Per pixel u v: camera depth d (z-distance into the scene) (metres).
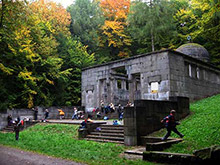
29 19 26.36
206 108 18.92
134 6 41.19
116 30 50.25
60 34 42.38
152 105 15.09
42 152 11.56
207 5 34.00
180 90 25.70
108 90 31.66
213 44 42.94
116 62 30.88
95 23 51.12
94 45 50.00
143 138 13.49
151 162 9.24
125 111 14.12
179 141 11.89
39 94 32.91
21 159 9.89
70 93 39.66
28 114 29.39
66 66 41.81
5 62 29.36
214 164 7.79
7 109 27.27
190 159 8.32
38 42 33.72
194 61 29.19
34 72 33.00
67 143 14.47
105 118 26.62
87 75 35.03
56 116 32.22
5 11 23.25
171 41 45.00
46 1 44.06
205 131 12.81
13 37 26.80
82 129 16.91
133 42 51.75
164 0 40.69
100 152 11.49
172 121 11.86
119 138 14.87
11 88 31.17
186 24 46.81
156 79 25.70
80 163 9.07
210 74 32.66
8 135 19.97
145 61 27.28
